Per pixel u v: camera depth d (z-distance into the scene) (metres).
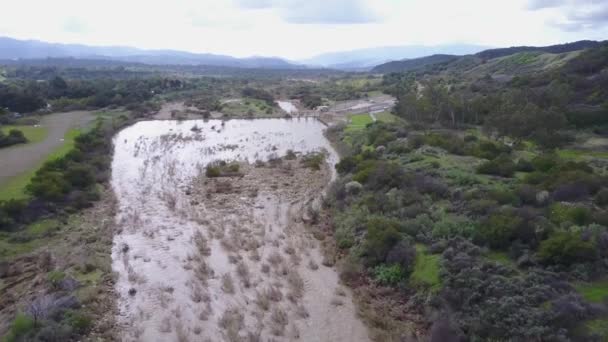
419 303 23.03
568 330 17.17
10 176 44.62
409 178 38.22
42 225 34.25
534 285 20.03
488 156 47.53
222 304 24.59
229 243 32.50
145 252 31.16
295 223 37.22
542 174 35.06
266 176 52.22
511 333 18.12
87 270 27.62
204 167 55.88
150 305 24.42
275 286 26.47
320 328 22.42
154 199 43.34
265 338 21.48
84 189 43.88
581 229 23.58
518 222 24.59
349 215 35.28
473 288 21.22
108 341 21.11
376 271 26.94
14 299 24.19
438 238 27.08
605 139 56.41
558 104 63.09
